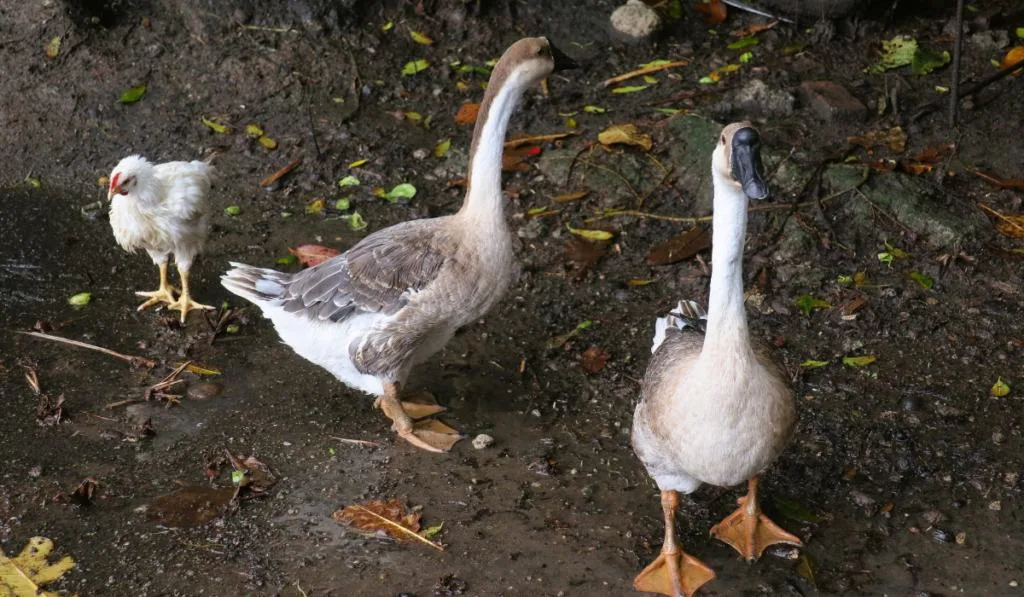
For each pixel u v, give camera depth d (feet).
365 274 14.60
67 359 15.43
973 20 18.76
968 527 14.07
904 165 16.85
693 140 17.15
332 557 13.98
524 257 16.39
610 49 18.75
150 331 15.74
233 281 15.05
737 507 14.28
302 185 17.12
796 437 14.71
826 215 16.51
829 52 18.37
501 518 14.24
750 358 13.19
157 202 15.38
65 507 14.30
